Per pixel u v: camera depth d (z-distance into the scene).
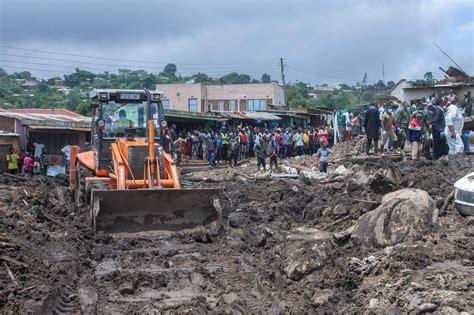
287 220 15.96
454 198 12.32
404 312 7.93
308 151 38.12
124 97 16.59
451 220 11.84
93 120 16.83
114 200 14.09
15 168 29.84
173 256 12.59
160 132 16.64
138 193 14.12
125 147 15.18
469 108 25.89
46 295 9.41
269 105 58.75
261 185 20.56
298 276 10.51
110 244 13.46
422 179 15.12
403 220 11.11
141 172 15.09
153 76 108.75
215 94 64.19
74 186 18.67
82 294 10.26
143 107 16.78
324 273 10.29
